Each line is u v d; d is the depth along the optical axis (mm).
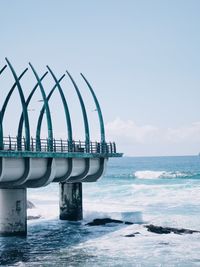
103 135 43719
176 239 34562
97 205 57312
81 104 41562
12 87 35531
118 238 35250
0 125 30844
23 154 31609
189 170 155625
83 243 33562
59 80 42125
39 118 38781
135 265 27375
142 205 58375
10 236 34406
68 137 38688
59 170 37312
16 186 34344
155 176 117688
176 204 59219
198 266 27125
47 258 28859
